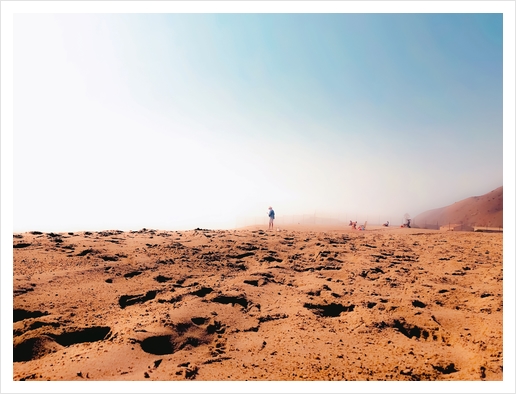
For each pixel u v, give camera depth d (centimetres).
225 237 1006
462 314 474
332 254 852
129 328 379
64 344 354
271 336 404
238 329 420
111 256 647
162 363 326
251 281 603
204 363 334
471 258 846
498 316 455
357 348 378
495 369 327
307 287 589
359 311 480
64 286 486
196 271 635
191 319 421
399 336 411
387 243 1085
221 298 504
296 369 328
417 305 508
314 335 408
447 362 347
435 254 905
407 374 323
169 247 776
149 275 579
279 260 782
